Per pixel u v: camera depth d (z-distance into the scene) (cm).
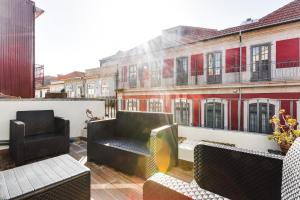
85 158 342
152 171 239
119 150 274
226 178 152
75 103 504
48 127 388
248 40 1304
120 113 349
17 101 410
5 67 845
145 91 1809
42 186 135
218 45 1442
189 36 1772
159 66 1828
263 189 137
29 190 130
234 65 1370
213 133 358
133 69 2091
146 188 112
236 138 332
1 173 160
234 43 1364
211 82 1489
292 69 1146
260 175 138
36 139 328
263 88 1185
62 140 361
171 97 1623
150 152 241
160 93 1697
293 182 82
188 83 1612
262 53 1259
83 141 472
